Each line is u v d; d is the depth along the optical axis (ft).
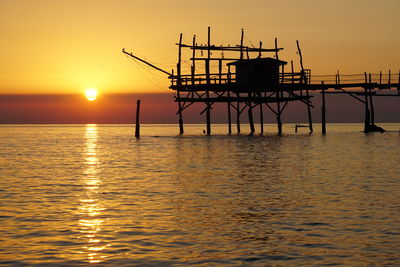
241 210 66.13
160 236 52.65
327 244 48.98
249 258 44.88
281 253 46.24
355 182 92.63
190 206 69.46
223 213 64.28
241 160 140.26
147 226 57.26
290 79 216.33
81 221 60.08
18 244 49.73
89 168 126.93
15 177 107.14
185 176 104.99
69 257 45.47
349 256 45.09
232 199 74.84
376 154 156.76
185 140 257.14
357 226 56.13
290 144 209.87
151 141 258.98
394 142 219.00
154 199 75.72
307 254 45.83
